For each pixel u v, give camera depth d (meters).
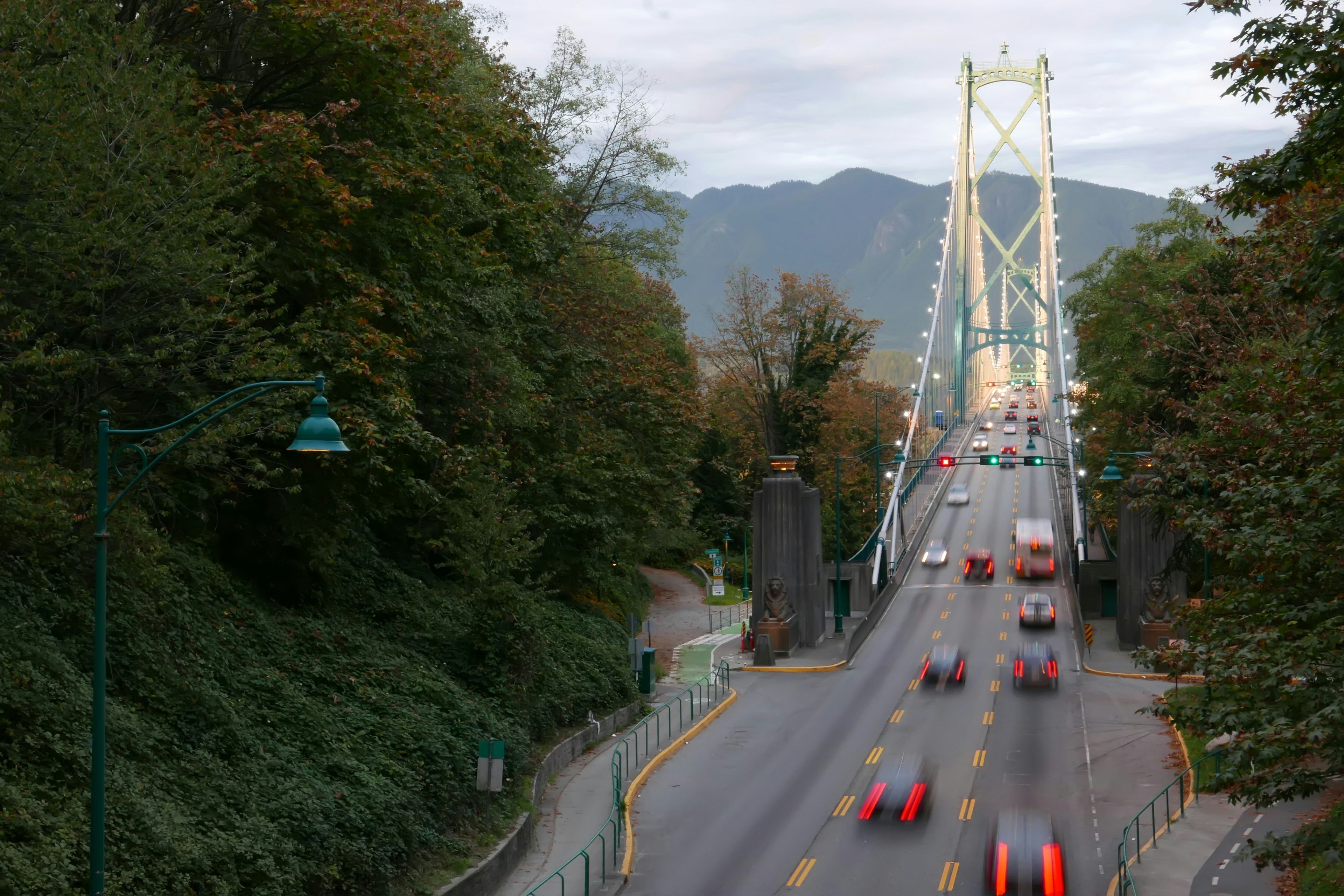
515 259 45.22
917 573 93.94
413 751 30.47
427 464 41.91
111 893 18.08
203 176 23.25
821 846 33.38
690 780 41.00
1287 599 19.97
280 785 24.77
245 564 35.00
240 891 20.91
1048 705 53.50
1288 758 19.22
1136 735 46.97
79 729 21.16
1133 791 38.72
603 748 44.72
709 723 50.91
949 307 194.62
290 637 33.19
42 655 21.89
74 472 22.31
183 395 24.75
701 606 93.56
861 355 115.50
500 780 31.08
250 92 32.69
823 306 113.31
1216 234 25.86
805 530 72.25
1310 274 17.72
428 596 43.94
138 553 23.02
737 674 63.50
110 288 22.61
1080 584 79.38
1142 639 65.69
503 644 40.34
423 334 34.66
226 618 30.75
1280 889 27.83
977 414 190.25
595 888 29.38
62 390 24.28
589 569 59.69
